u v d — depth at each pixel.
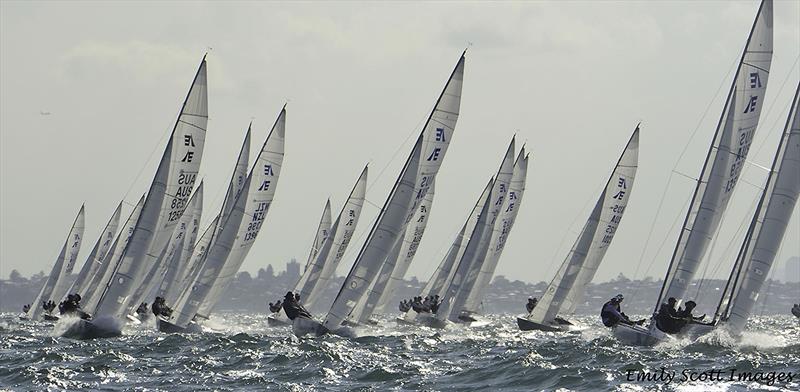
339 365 151.12
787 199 173.38
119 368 148.75
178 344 183.12
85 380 137.62
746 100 189.38
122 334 199.50
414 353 173.88
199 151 194.00
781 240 173.62
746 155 190.38
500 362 150.12
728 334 173.62
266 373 144.25
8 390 130.38
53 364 153.12
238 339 192.62
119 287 191.25
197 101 193.12
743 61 189.50
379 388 130.88
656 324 177.62
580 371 138.12
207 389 129.50
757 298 173.38
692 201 191.88
